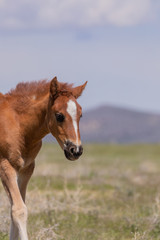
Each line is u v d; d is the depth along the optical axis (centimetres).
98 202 1753
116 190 1927
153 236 1252
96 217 1466
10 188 1021
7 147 1032
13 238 1012
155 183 2297
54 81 1014
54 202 1506
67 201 1565
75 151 976
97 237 1284
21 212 979
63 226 1332
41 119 1055
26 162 1059
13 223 1013
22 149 1047
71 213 1477
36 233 1166
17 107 1060
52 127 1023
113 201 1766
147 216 1477
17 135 1041
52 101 1021
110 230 1355
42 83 1088
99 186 2130
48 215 1369
